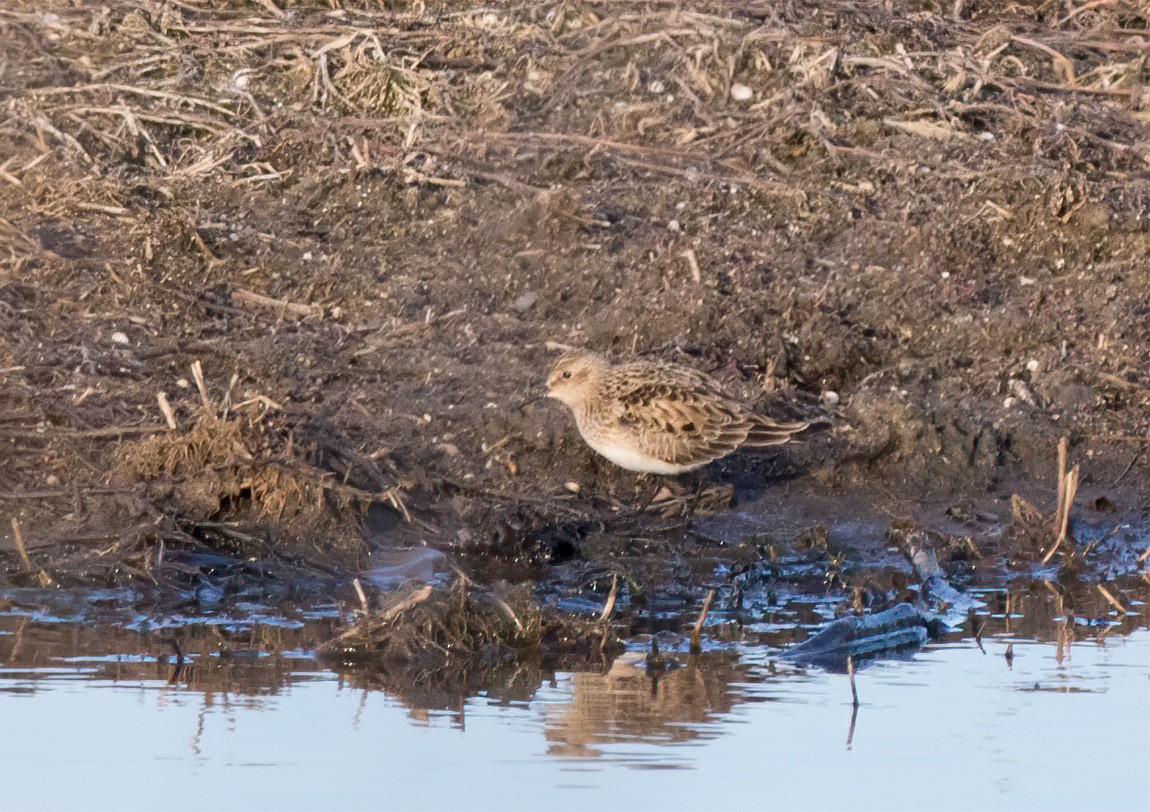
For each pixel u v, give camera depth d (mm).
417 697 10672
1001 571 13219
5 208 15633
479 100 17438
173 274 15094
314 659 11141
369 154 16609
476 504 13062
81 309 14586
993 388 15023
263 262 15328
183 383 13820
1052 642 11914
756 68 18234
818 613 12258
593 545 12953
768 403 14344
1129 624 12273
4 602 11766
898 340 15359
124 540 12273
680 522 13336
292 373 14109
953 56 18625
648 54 18250
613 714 10438
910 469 14195
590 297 15359
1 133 16438
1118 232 16688
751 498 13805
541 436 13789
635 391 13219
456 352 14609
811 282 15695
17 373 13719
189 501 12625
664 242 15977
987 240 16547
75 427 13219
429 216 16109
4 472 12867
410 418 13820
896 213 16609
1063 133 17578
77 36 17875
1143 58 19156
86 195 15719
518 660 11320
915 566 12867
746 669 11289
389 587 12211
